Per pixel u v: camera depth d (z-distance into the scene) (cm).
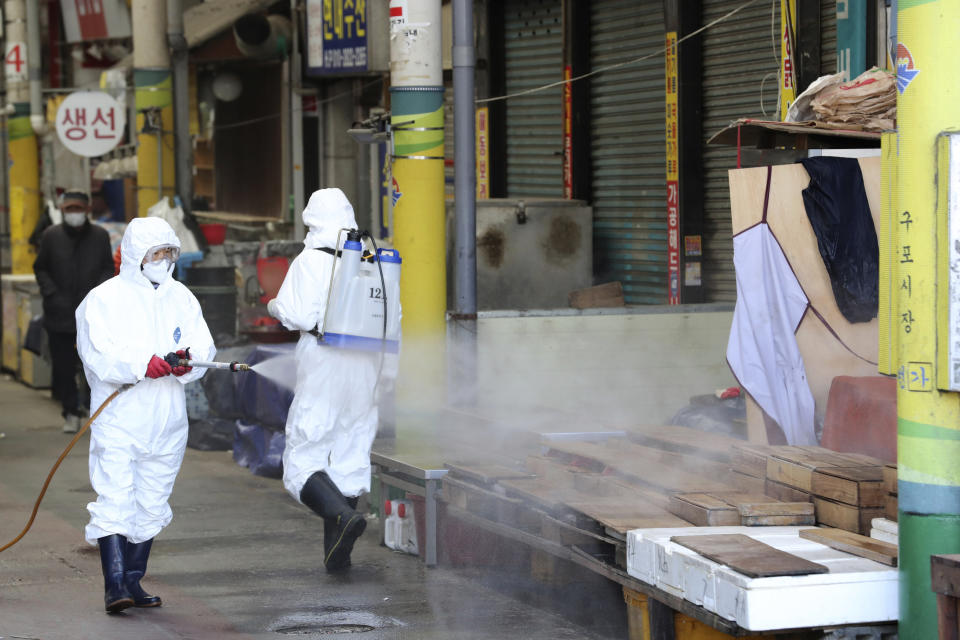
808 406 972
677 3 1589
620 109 1738
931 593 630
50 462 1546
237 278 1967
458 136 1238
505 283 1611
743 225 985
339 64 2228
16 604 939
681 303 1628
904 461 641
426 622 899
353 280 993
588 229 1655
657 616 750
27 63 2783
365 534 1171
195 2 2773
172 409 927
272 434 1455
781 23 1427
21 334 2241
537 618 909
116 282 918
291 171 2447
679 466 925
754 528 773
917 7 625
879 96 1035
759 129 1073
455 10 1227
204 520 1236
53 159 3117
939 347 624
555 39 1847
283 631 878
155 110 2148
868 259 972
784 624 644
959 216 615
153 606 935
